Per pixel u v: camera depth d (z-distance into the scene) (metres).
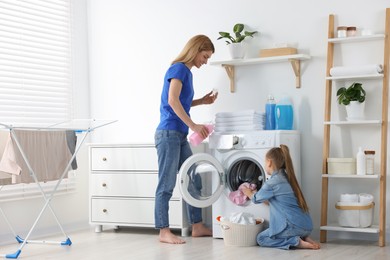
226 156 4.32
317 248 3.89
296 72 4.45
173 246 4.07
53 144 4.05
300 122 4.48
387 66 4.10
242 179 4.34
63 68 5.24
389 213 4.17
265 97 4.63
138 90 5.23
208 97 4.57
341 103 4.23
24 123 4.82
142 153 4.59
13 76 4.76
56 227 5.01
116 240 4.39
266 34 4.62
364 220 4.06
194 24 4.96
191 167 4.25
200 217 4.50
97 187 4.77
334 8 4.36
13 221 4.64
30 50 4.91
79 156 5.30
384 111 4.08
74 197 5.22
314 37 4.43
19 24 4.84
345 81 4.32
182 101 4.22
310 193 4.44
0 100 4.67
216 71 4.85
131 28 5.26
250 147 4.21
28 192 4.73
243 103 4.72
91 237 4.59
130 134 5.26
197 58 4.24
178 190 4.46
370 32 4.14
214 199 4.26
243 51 4.62
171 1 5.06
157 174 4.54
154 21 5.14
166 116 4.21
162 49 5.11
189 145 4.39
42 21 5.02
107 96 5.38
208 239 4.35
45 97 5.05
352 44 4.30
